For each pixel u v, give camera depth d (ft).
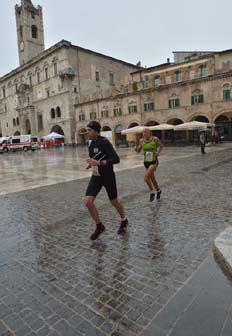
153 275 11.07
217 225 16.28
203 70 113.39
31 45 196.54
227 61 109.40
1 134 233.14
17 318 8.86
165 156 65.62
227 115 109.91
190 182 30.32
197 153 69.67
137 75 144.36
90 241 15.06
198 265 11.60
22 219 19.88
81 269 11.95
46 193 28.66
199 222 17.01
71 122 161.38
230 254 11.69
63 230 17.10
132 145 124.47
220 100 105.70
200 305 8.93
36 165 59.62
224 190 25.49
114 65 187.32
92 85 172.04
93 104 151.53
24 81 196.24
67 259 13.00
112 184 15.35
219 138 107.96
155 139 22.90
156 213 19.43
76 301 9.62
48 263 12.67
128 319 8.53
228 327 7.84
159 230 16.06
